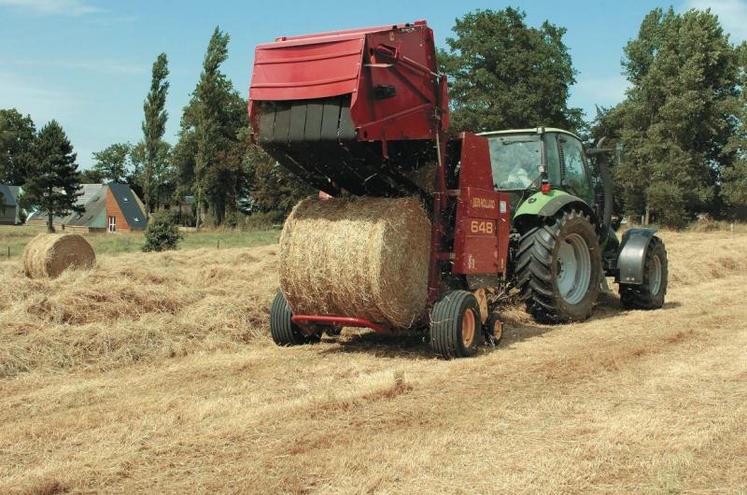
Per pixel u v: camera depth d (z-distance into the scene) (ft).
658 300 33.01
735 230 132.46
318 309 22.30
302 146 20.79
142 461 12.82
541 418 15.34
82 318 25.05
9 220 249.75
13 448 13.61
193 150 204.33
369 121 19.75
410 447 13.44
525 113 131.75
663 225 146.82
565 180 29.94
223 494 11.41
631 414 15.51
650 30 163.63
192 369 20.44
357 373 19.93
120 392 17.85
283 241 21.93
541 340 24.95
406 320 21.54
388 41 20.25
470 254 22.94
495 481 11.87
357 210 21.30
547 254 27.07
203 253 61.98
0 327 22.74
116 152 320.91
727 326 26.89
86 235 153.89
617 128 164.45
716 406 16.17
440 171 22.27
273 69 20.86
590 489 11.61
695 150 151.43
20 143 285.84
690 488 11.68
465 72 136.98
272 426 14.76
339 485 11.70
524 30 136.05
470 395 17.25
